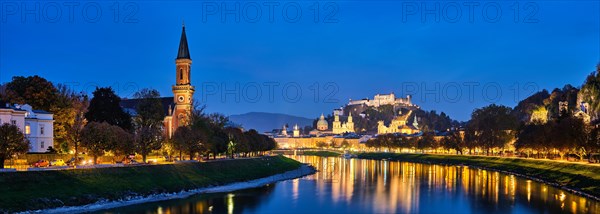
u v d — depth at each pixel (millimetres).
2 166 128375
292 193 151625
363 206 127188
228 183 177500
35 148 170500
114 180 136000
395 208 124188
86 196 121688
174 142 194375
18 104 173000
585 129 194625
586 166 170875
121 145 157875
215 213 115500
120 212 112938
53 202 113000
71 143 167750
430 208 124062
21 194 110438
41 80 189750
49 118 176375
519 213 115938
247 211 118938
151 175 151000
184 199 135875
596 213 114125
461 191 155750
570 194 146000
